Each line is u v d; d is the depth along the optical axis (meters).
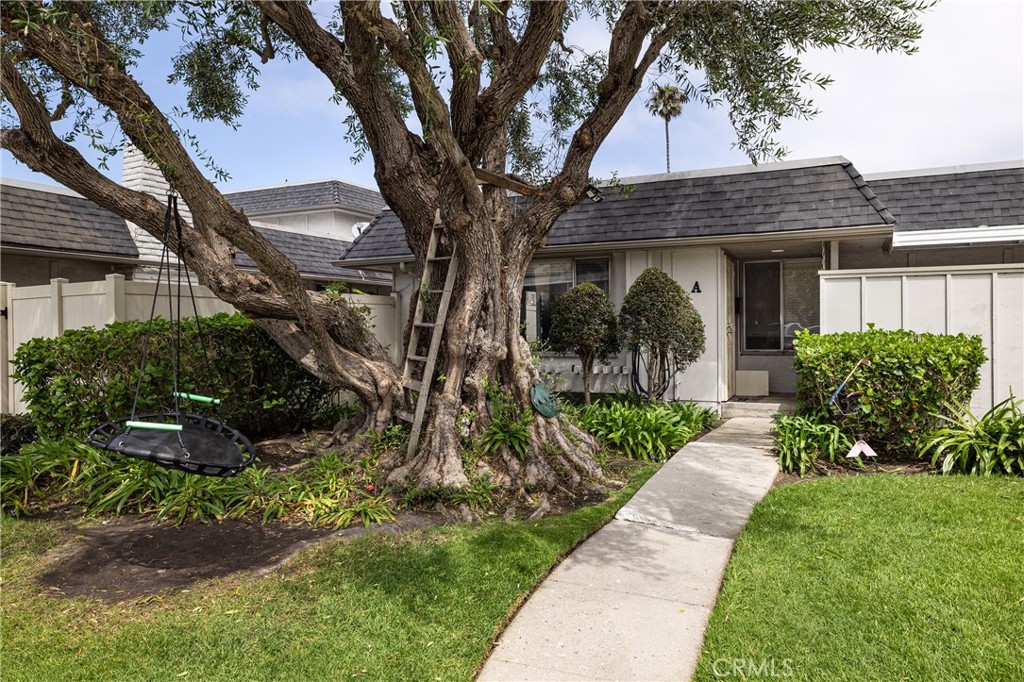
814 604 3.57
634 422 7.82
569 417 7.84
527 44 5.91
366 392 6.78
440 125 5.05
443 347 6.66
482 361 6.59
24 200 11.62
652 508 5.41
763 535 4.68
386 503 5.37
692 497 5.71
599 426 7.93
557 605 3.69
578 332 9.38
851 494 5.57
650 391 9.40
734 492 5.84
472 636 3.30
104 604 3.68
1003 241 9.67
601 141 7.10
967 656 3.02
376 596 3.72
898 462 6.91
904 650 3.09
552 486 5.99
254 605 3.62
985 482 5.79
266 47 7.31
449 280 6.52
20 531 4.80
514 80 6.00
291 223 23.91
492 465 6.11
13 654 3.16
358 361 6.88
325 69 6.58
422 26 4.96
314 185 24.08
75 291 8.35
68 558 4.28
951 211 10.65
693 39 7.63
